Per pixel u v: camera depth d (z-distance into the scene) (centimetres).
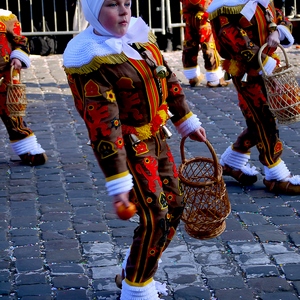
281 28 462
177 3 1167
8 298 362
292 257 404
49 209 491
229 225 454
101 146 299
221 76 896
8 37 548
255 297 359
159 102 319
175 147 636
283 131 681
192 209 350
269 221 462
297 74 920
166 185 329
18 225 462
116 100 308
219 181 343
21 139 591
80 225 460
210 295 363
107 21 302
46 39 1146
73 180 554
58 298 361
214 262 401
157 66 308
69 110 790
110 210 488
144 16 1160
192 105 800
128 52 306
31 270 393
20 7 1129
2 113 582
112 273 389
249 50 452
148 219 315
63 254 414
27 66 554
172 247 421
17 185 545
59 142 665
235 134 677
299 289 366
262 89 477
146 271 322
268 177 514
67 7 1135
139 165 314
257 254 410
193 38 880
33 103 823
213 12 464
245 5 450
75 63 301
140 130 314
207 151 624
